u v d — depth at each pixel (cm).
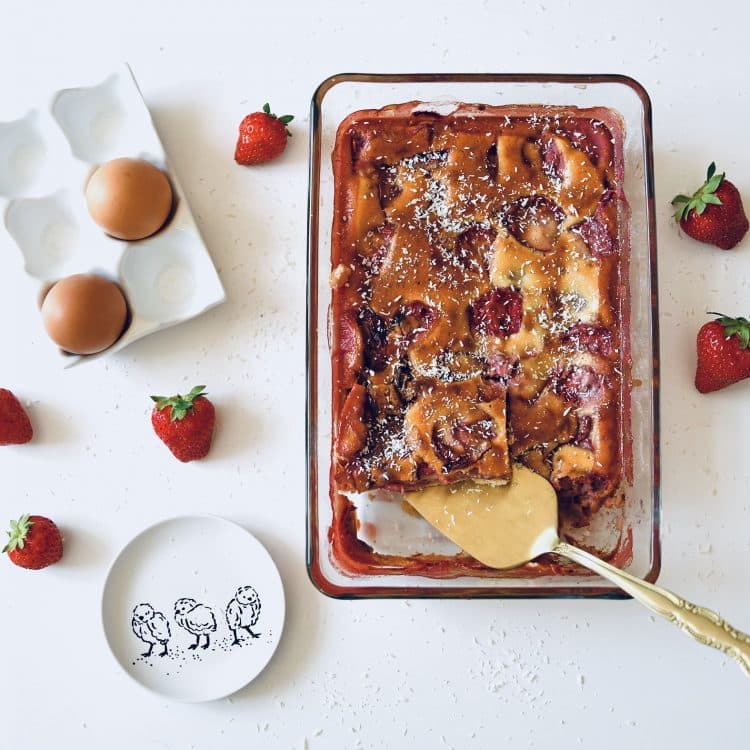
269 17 80
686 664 77
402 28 80
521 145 74
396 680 77
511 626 77
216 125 80
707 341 76
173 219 77
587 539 74
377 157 74
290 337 79
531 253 73
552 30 80
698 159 79
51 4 81
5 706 78
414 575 74
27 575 79
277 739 77
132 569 78
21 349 79
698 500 78
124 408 79
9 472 79
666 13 80
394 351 73
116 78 78
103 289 76
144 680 77
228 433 79
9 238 78
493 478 71
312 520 74
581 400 73
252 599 78
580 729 77
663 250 78
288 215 79
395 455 71
